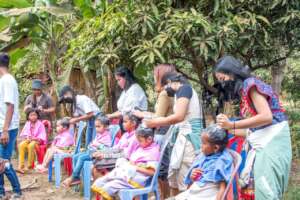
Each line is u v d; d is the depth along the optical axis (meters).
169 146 4.02
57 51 7.26
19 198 5.03
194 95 3.93
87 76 6.87
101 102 6.70
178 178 3.90
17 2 7.16
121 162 4.15
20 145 6.64
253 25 4.88
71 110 6.25
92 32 5.16
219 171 3.18
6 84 4.68
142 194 3.90
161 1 4.98
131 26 4.84
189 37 4.67
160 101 4.11
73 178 5.01
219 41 4.68
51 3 6.94
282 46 5.96
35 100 7.09
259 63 6.43
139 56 4.77
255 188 3.04
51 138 7.14
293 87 9.28
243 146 3.43
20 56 7.79
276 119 3.08
